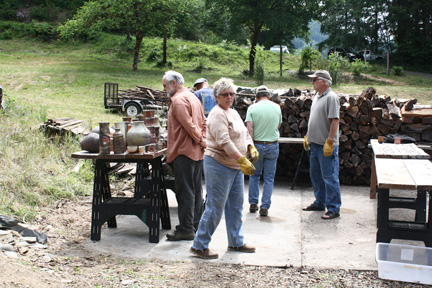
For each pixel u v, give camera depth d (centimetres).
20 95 1759
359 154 811
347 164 812
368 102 793
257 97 623
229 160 416
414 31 4594
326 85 581
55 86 2198
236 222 452
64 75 2478
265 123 598
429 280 369
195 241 438
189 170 483
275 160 611
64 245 467
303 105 852
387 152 545
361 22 4778
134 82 2384
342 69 3381
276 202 690
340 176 827
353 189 787
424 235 407
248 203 682
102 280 368
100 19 3158
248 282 376
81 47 4059
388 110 801
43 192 629
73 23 3173
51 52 3878
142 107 1658
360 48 4778
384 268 382
